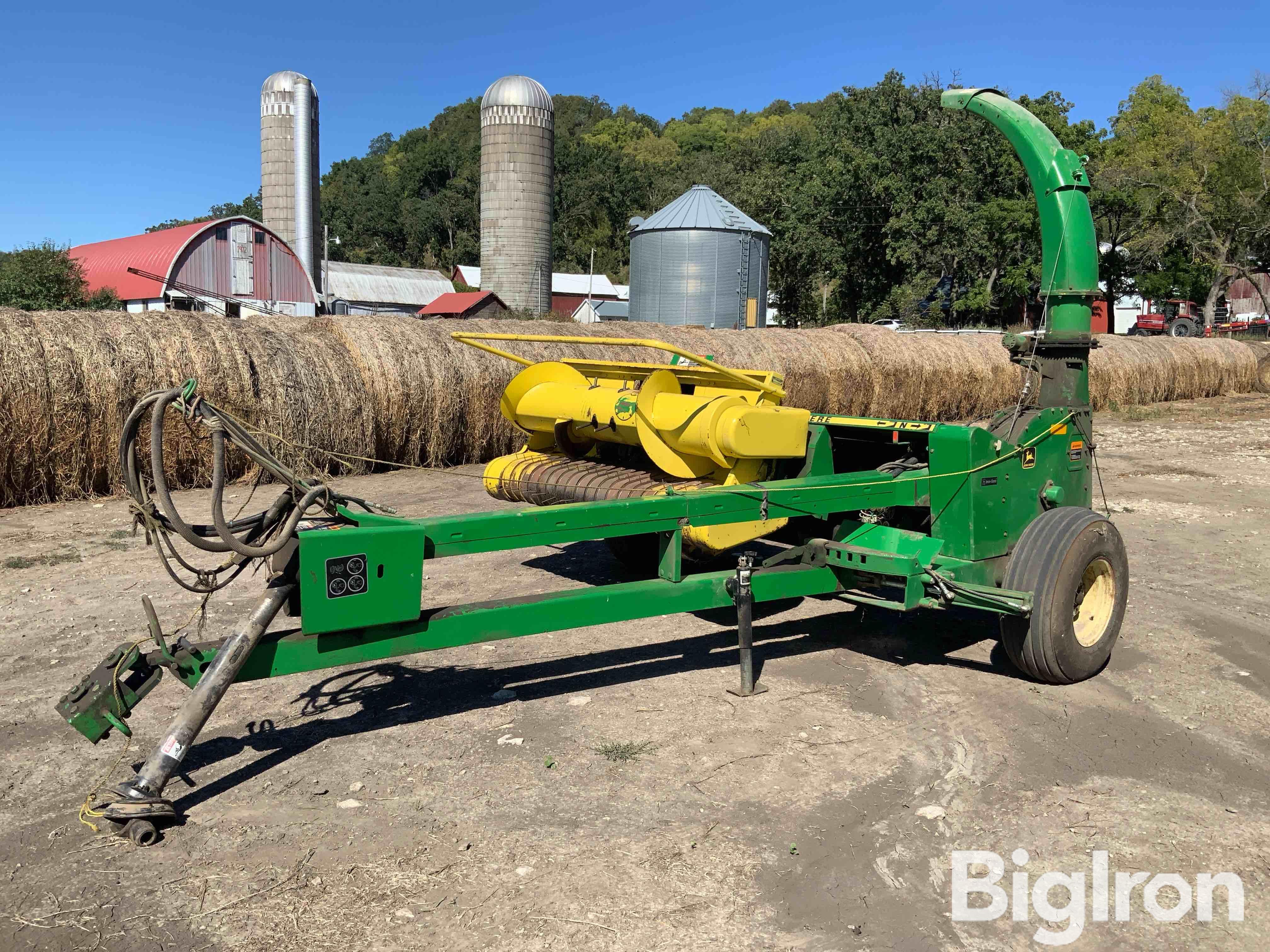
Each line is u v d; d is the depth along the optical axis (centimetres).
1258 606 636
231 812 345
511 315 4300
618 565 713
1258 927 288
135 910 286
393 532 356
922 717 444
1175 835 341
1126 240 4681
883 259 4656
